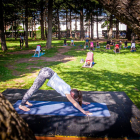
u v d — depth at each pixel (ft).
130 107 13.93
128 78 24.84
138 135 9.87
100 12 121.08
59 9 125.90
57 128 10.53
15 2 92.89
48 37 65.87
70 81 23.16
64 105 13.94
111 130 10.36
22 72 28.35
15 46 75.66
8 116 4.36
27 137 4.76
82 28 111.14
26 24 68.08
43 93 17.16
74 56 47.03
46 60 40.57
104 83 22.33
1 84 21.44
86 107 13.56
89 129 10.44
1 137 3.83
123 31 160.66
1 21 56.80
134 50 57.47
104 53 52.54
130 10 4.78
